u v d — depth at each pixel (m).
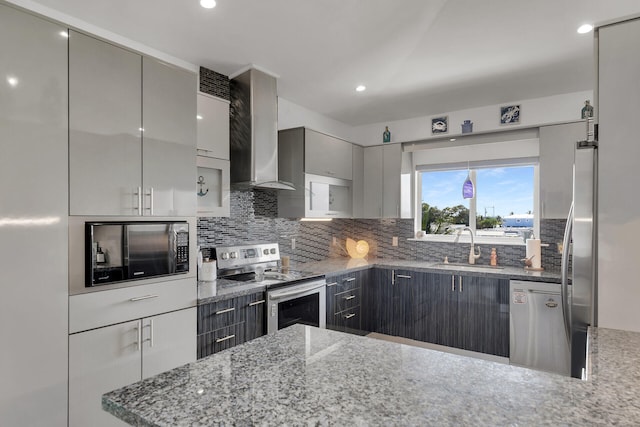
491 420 0.76
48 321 1.68
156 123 2.15
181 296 2.20
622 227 1.50
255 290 2.58
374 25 2.29
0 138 1.55
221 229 3.11
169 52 2.63
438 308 3.52
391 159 4.20
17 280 1.60
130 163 2.01
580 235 1.58
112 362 1.89
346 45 2.56
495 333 3.21
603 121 1.54
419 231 4.34
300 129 3.49
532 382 0.95
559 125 3.27
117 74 1.96
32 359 1.63
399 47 2.58
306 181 3.47
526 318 3.06
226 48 2.58
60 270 1.73
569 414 0.78
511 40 2.49
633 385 0.92
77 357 1.77
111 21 2.21
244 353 1.17
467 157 4.13
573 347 1.58
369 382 0.95
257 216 3.46
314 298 3.08
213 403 0.84
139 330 2.00
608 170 1.53
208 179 2.73
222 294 2.37
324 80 3.18
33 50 1.65
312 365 1.07
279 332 1.40
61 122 1.74
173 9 2.09
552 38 2.45
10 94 1.58
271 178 3.02
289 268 3.52
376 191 4.28
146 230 2.06
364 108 3.98
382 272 3.88
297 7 2.08
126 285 1.96
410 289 3.69
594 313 1.56
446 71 2.99
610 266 1.52
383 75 3.09
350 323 3.58
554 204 3.27
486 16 2.19
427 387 0.92
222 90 3.01
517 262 3.71
